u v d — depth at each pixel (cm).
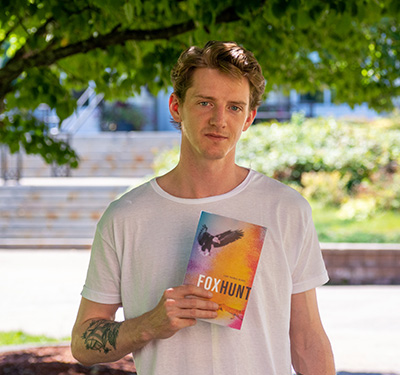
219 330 190
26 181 1413
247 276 186
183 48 401
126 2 307
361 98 569
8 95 461
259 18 383
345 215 1180
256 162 1343
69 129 1656
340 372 521
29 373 464
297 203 205
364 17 365
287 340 198
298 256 204
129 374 470
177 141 1540
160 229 198
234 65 186
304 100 1770
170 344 190
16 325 670
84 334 196
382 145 1338
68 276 936
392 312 743
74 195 1290
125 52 414
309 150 1338
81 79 498
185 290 180
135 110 1786
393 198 1232
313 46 492
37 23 464
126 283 200
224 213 198
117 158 1510
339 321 706
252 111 205
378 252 923
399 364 543
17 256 1105
